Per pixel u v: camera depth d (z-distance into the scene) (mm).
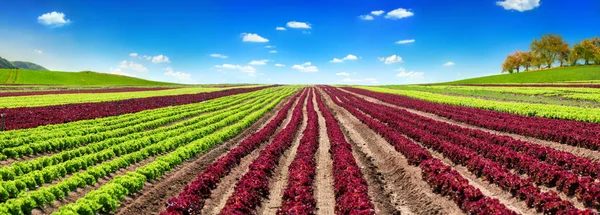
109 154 22969
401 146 24641
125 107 53125
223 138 30406
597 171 17188
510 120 35062
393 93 88312
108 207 15102
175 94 88000
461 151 21531
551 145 25516
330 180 19969
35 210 14797
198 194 16609
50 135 27562
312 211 14938
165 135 29547
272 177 20672
